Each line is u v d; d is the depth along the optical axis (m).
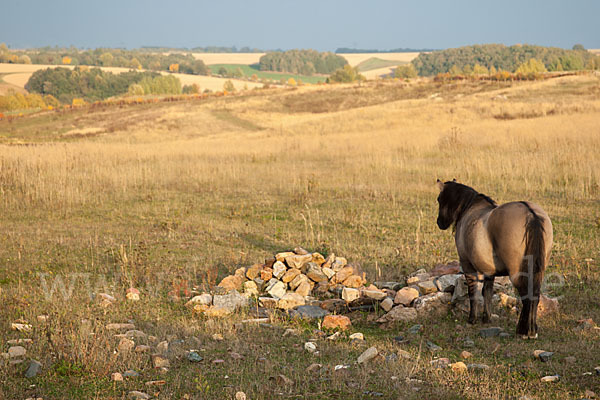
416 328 7.28
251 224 14.37
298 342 6.83
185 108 74.00
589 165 19.06
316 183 19.58
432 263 10.18
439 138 32.97
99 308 8.16
